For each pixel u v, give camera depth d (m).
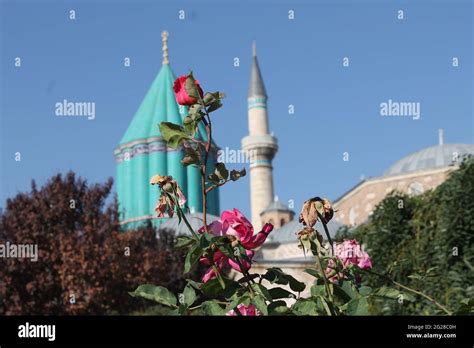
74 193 42.06
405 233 12.30
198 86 2.35
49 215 40.38
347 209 47.34
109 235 40.41
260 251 47.25
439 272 10.68
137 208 76.38
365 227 13.77
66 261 35.41
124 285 36.47
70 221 41.44
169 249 40.50
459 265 10.53
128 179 79.19
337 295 2.39
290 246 46.75
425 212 12.26
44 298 35.62
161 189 2.30
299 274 22.31
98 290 34.69
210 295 2.39
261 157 85.62
